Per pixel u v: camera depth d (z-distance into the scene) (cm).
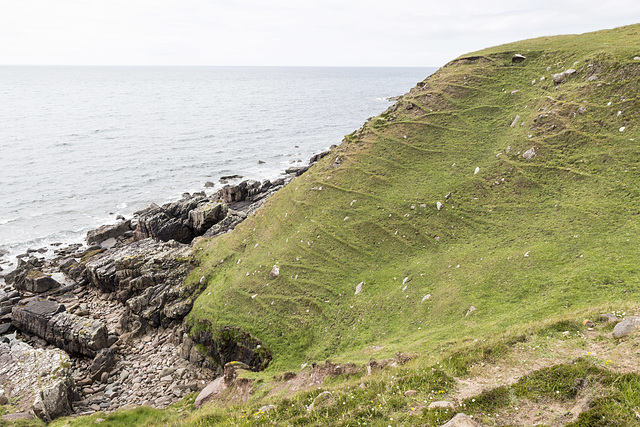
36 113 19725
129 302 4459
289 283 3959
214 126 16650
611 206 3183
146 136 14538
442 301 3039
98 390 3559
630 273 2430
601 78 4312
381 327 3141
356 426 1336
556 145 4009
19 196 8625
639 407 1065
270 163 11206
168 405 3294
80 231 7194
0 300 5038
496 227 3631
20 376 3450
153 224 6172
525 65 5403
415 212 4150
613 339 1554
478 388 1427
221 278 4481
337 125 17000
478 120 4950
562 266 2820
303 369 2923
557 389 1266
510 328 2186
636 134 3594
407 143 5044
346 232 4278
